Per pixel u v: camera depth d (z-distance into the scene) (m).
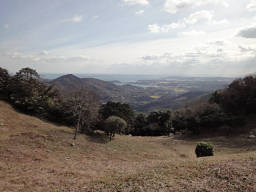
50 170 9.22
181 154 17.70
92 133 22.12
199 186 6.24
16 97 25.02
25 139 14.56
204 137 25.00
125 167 9.98
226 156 10.19
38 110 24.69
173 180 6.82
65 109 24.64
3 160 10.22
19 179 7.76
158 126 36.06
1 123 17.61
